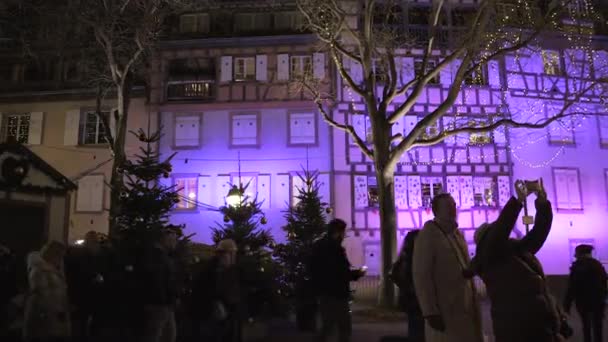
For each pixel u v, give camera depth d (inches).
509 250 155.7
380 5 1014.4
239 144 1013.2
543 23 613.0
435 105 1029.8
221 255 301.4
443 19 1053.8
